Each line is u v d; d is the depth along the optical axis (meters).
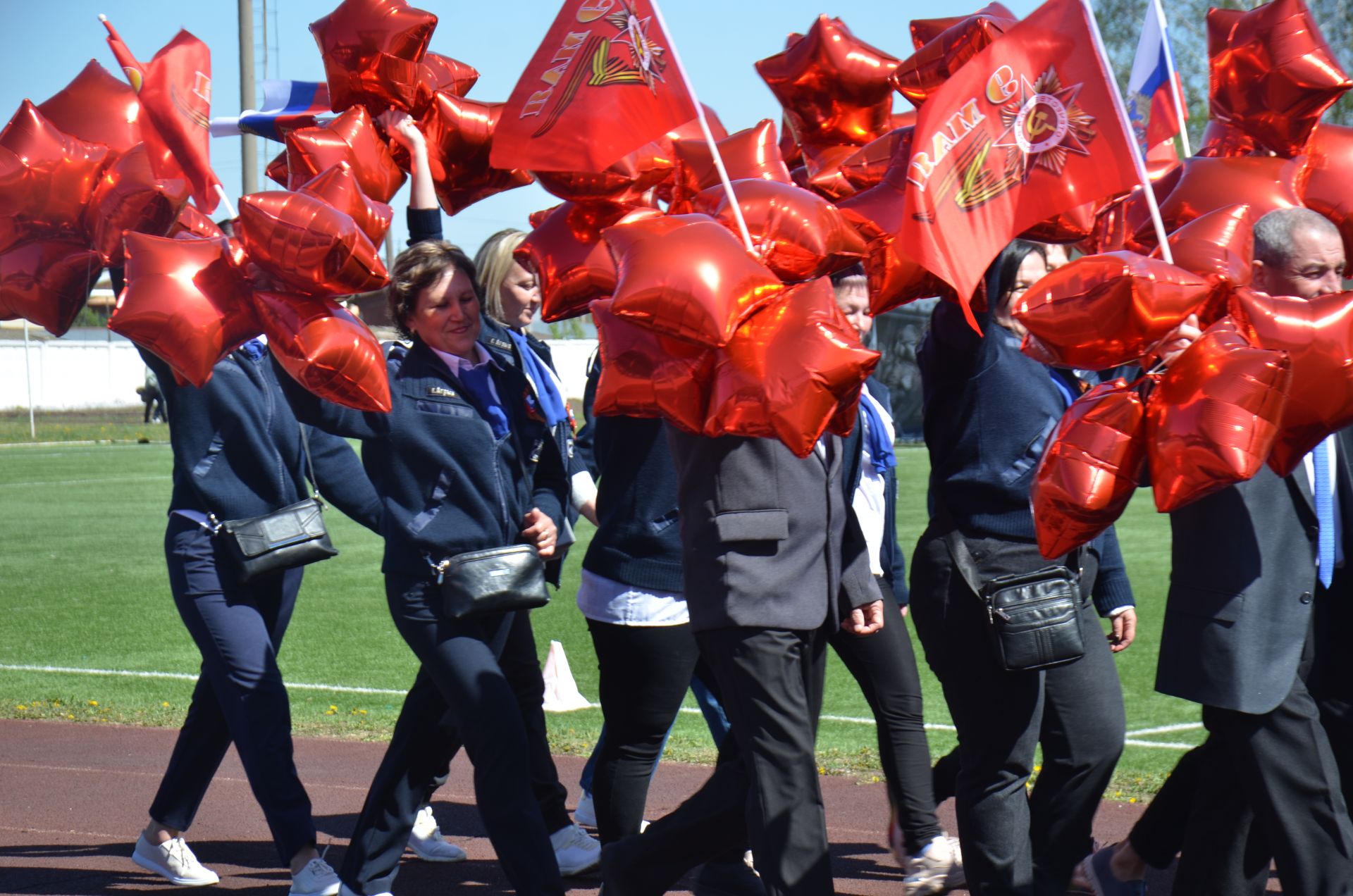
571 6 7.81
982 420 8.06
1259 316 6.96
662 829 8.28
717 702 10.79
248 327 8.32
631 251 7.31
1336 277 7.48
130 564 31.00
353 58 9.28
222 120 9.77
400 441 8.85
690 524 7.98
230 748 15.22
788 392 6.96
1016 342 8.11
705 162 8.27
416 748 9.20
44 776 13.69
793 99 9.20
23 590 27.34
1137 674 17.97
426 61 9.55
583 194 8.32
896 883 10.31
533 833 8.54
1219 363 6.76
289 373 8.38
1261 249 7.50
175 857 10.37
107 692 17.98
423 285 8.95
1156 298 6.86
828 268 7.85
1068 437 7.11
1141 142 9.30
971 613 8.05
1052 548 7.22
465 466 8.88
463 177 9.73
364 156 9.16
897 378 68.50
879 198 8.22
